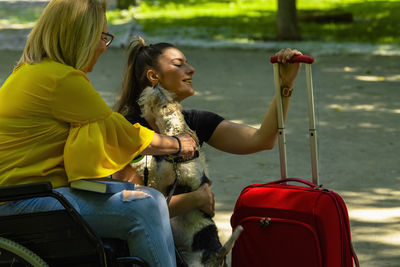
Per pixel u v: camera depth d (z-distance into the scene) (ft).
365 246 17.70
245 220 12.34
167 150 11.65
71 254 11.31
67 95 11.01
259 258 12.25
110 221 11.16
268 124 13.38
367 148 28.43
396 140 29.86
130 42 13.56
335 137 30.35
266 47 63.10
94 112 11.12
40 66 11.20
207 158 27.14
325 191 12.26
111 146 11.30
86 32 11.44
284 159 13.17
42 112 11.09
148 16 88.38
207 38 68.54
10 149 11.17
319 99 39.68
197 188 12.65
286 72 13.07
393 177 24.21
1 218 11.09
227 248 11.52
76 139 11.02
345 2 104.88
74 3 11.39
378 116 34.94
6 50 56.54
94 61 12.06
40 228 11.18
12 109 11.13
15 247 10.96
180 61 13.15
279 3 67.56
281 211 12.05
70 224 11.18
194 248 12.49
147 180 12.62
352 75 48.44
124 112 13.50
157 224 11.31
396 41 66.33
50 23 11.34
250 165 26.04
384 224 19.36
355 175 24.44
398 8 94.48
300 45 63.98
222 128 13.82
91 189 11.09
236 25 79.05
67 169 11.09
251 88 43.42
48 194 10.64
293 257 11.93
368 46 63.21
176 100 13.41
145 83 13.33
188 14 91.15
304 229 11.79
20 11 91.56
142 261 11.03
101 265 10.91
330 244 11.89
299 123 33.19
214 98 39.78
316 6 99.96
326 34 71.82
